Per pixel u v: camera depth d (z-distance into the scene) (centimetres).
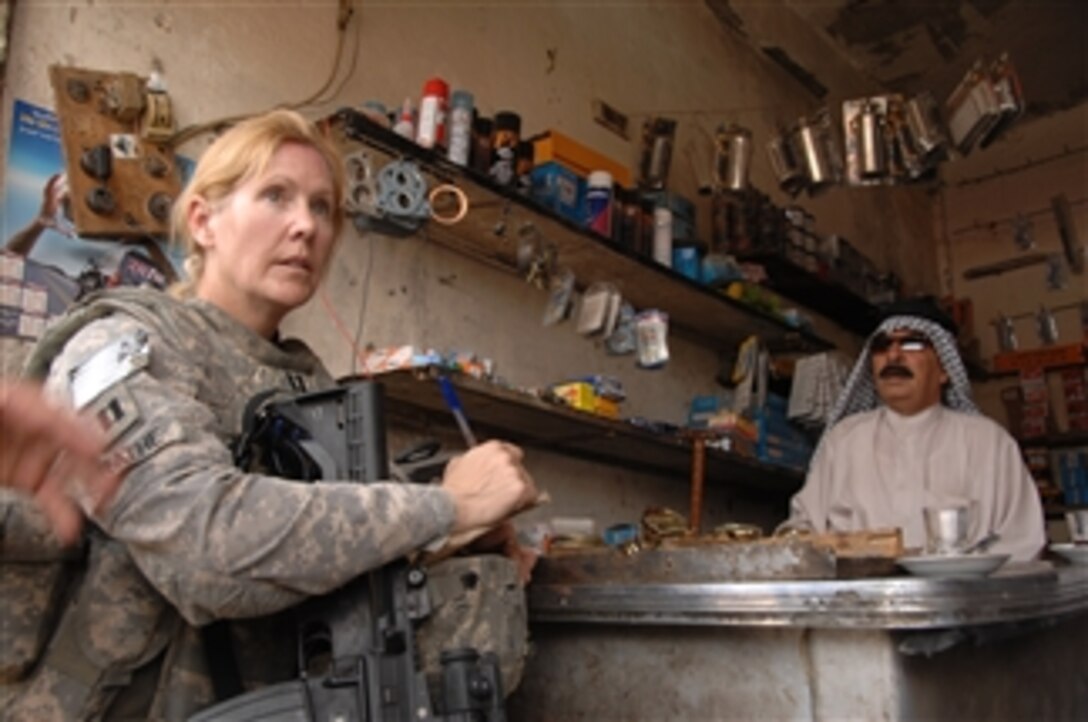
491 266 308
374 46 282
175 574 97
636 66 407
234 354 123
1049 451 608
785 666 131
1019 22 560
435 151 240
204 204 132
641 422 301
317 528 99
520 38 341
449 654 104
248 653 115
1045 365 607
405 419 263
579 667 153
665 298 351
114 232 203
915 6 550
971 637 136
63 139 200
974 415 292
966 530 160
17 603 102
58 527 88
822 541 155
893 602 119
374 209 229
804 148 376
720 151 385
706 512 404
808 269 445
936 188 679
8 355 185
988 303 647
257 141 131
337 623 105
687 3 457
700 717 138
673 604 136
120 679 105
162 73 224
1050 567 171
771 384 419
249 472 112
